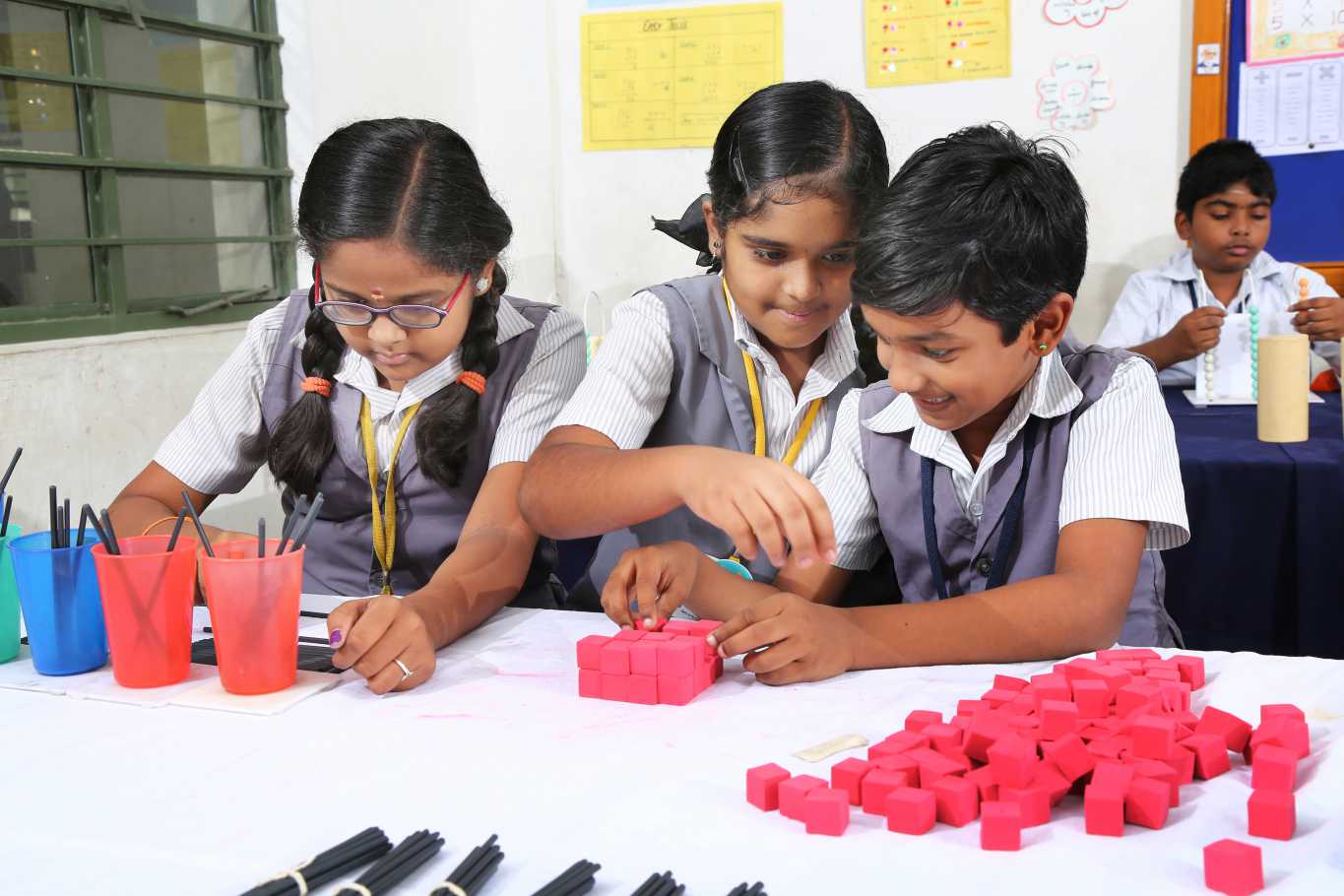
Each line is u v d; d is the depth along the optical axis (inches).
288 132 116.2
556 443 51.6
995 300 39.5
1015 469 48.0
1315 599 81.0
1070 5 129.3
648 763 33.3
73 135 93.7
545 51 146.6
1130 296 124.3
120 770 33.7
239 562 38.9
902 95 136.3
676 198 147.0
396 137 49.7
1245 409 103.0
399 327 50.3
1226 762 32.5
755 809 30.2
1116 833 28.5
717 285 57.6
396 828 29.3
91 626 42.8
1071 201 41.9
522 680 41.5
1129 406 47.5
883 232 40.1
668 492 42.9
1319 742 33.5
